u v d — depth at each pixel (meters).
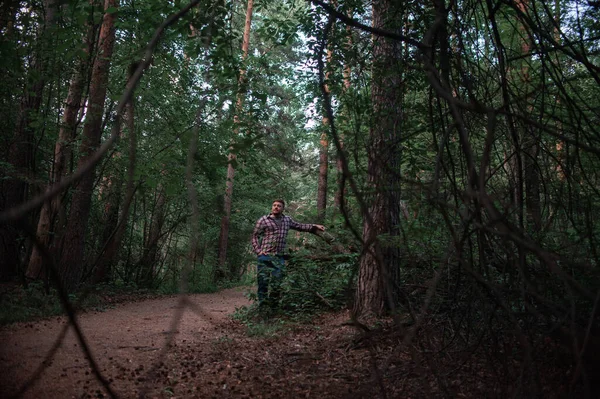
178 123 7.90
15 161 8.55
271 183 16.19
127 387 3.22
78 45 3.94
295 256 7.09
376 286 5.32
